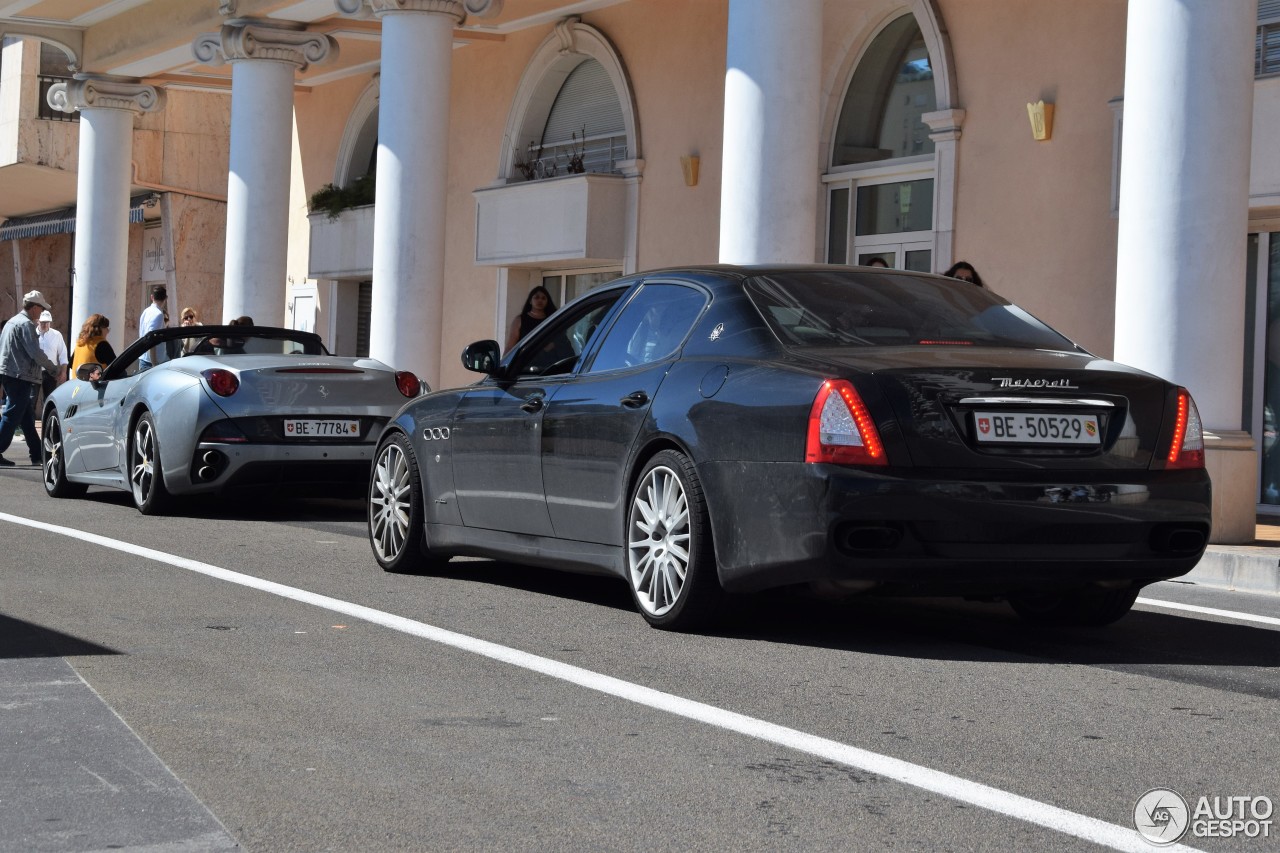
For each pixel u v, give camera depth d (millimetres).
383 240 18422
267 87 21359
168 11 23359
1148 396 6598
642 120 20688
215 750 4738
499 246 22359
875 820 4086
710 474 6656
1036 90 15758
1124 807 4250
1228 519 11109
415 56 18266
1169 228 11094
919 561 6215
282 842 3840
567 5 21344
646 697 5551
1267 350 14531
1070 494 6324
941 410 6305
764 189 13430
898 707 5465
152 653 6270
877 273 7527
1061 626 7438
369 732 4988
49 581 8281
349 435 12227
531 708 5363
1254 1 11148
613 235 20781
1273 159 13453
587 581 8656
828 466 6223
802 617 7441
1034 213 15758
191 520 12047
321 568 9078
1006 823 4070
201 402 11969
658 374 7180
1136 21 11289
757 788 4379
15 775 4426
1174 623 7699
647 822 4043
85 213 26188
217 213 31766
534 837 3902
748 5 13469
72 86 25922
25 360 18531
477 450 8281
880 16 17422
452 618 7254
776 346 6766
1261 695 5820
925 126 17250
